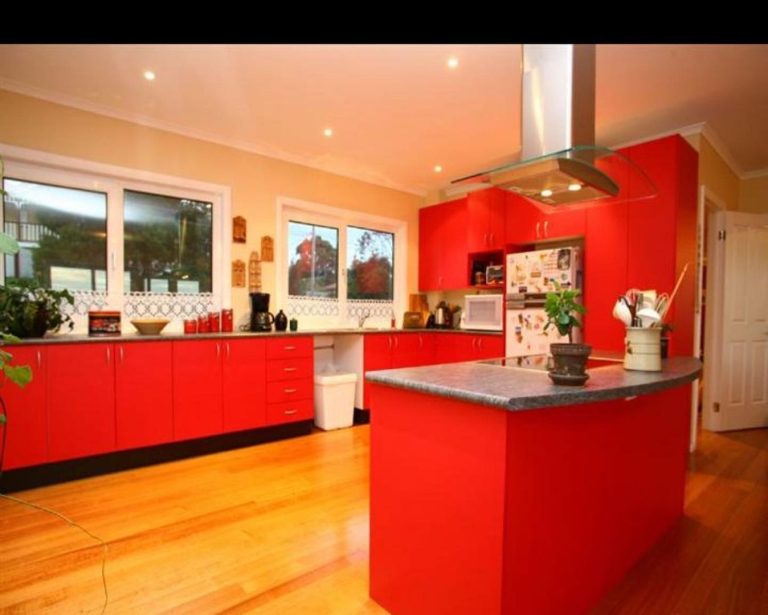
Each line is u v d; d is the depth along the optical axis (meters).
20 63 2.60
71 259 3.14
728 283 3.95
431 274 5.12
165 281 3.54
